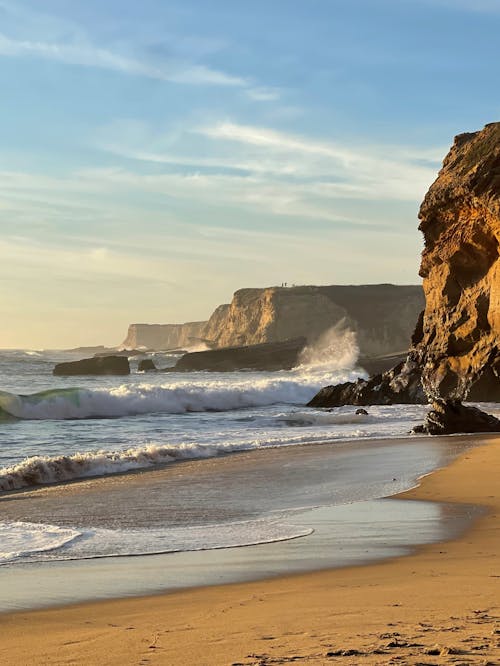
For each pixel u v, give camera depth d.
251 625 5.96
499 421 34.09
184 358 167.88
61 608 7.16
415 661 4.49
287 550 10.53
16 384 89.81
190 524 13.11
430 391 56.59
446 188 56.56
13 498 16.61
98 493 17.25
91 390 45.91
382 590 7.48
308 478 19.56
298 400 60.34
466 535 11.45
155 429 35.47
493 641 5.02
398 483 18.33
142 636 5.70
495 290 52.91
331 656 4.72
